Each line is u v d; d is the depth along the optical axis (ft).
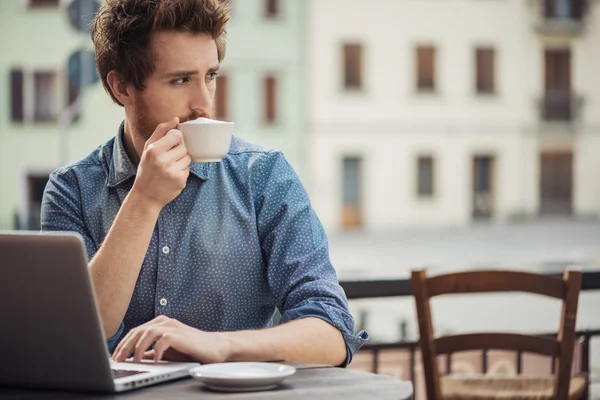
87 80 17.66
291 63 103.04
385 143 108.06
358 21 106.22
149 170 5.13
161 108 5.50
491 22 111.04
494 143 111.96
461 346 8.23
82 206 6.02
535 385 8.66
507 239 96.73
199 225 5.86
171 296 5.81
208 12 5.45
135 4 5.50
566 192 114.32
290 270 5.80
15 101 91.86
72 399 4.28
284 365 4.61
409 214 109.60
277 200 5.97
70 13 16.99
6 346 4.40
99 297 5.29
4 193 92.02
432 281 8.17
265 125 102.89
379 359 9.00
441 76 109.81
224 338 4.98
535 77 112.47
